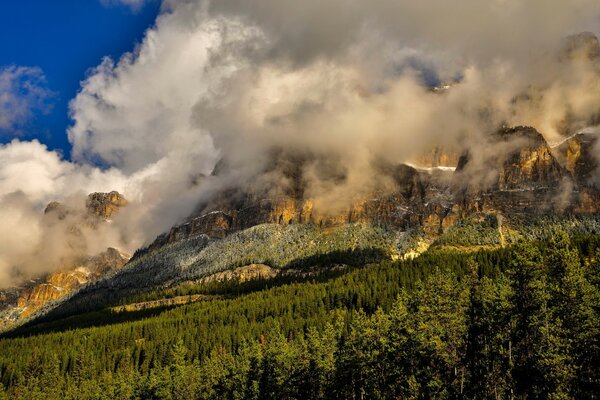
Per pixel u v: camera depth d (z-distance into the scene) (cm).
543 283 6900
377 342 9406
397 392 8956
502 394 7481
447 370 7931
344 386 10025
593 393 6288
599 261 7381
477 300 8081
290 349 12262
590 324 6438
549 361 6362
